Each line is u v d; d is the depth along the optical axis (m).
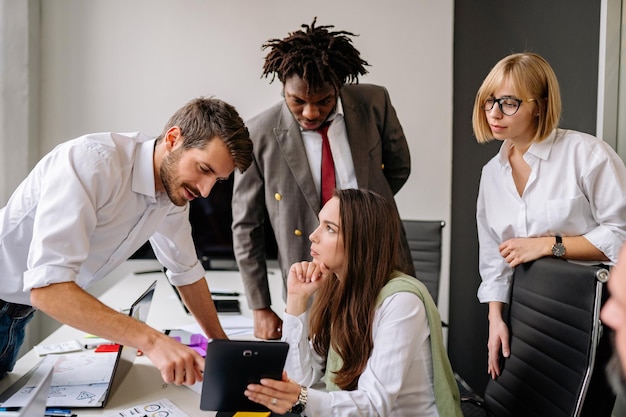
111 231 1.54
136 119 3.72
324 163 2.13
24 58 3.33
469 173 3.31
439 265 3.25
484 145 3.03
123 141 1.49
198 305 1.85
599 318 1.37
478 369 3.09
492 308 1.94
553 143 1.82
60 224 1.31
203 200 3.50
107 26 3.67
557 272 1.52
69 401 1.43
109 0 3.66
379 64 3.81
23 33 3.32
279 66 1.98
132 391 1.53
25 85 3.34
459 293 3.51
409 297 1.49
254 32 3.74
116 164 1.43
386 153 2.29
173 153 1.45
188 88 3.73
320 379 1.76
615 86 1.99
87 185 1.37
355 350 1.53
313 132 2.14
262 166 2.15
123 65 3.69
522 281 1.73
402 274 1.58
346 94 2.15
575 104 2.19
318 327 1.71
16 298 1.55
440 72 3.81
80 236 1.33
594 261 1.76
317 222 2.11
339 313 1.57
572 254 1.74
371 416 1.39
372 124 2.17
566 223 1.79
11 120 3.26
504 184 1.94
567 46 2.23
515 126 1.78
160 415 1.38
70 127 3.67
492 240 2.03
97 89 3.68
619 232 1.71
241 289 2.98
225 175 1.45
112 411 1.41
